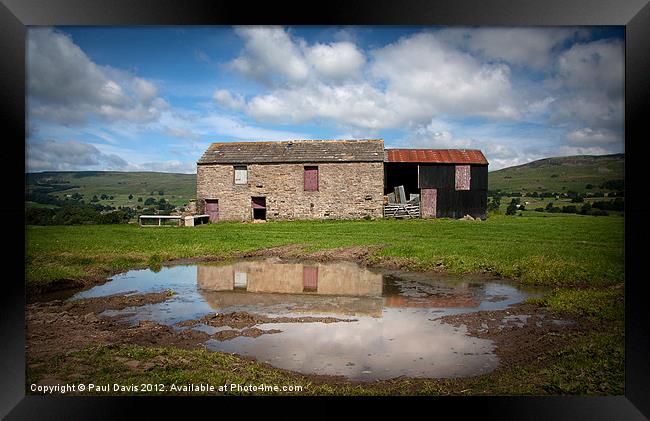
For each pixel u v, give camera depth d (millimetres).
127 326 8016
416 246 16844
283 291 10789
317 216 33719
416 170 37344
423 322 8141
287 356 6633
